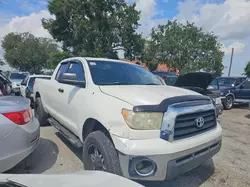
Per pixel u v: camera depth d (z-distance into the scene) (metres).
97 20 30.91
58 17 32.06
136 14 32.41
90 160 3.07
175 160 2.47
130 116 2.50
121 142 2.48
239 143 5.53
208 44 31.98
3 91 5.04
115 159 2.63
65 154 4.20
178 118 2.59
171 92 3.05
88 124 3.30
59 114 4.38
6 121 2.80
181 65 31.45
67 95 3.94
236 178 3.57
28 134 3.04
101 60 4.02
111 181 1.92
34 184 1.72
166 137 2.49
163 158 2.40
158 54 32.41
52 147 4.55
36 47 49.34
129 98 2.72
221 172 3.76
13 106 2.95
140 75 4.07
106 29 31.62
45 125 6.05
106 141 2.74
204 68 31.55
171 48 31.23
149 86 3.47
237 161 4.30
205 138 2.85
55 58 33.03
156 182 3.25
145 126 2.47
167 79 12.11
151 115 2.50
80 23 29.83
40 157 4.03
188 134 2.71
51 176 1.96
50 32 33.75
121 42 32.97
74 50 32.34
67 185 1.74
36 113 6.06
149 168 2.43
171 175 2.46
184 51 31.08
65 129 4.25
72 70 4.16
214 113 3.25
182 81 7.62
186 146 2.56
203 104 2.97
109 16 31.94
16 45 49.47
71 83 3.63
